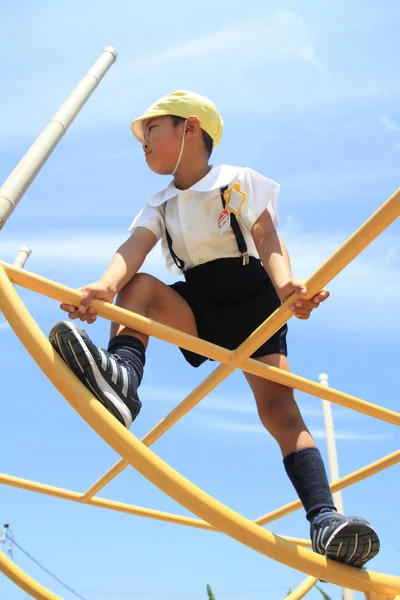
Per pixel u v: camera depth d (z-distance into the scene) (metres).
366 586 1.66
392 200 1.40
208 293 2.24
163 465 1.46
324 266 1.57
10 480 2.54
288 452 2.00
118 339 1.87
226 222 2.16
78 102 2.08
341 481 2.41
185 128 2.26
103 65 2.25
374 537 1.64
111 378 1.57
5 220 1.72
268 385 2.14
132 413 1.63
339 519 1.68
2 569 2.56
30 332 1.49
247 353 1.77
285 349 2.25
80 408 1.47
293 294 1.65
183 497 1.46
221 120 2.39
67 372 1.49
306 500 1.86
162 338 1.74
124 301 2.03
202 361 2.28
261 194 2.18
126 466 2.30
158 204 2.27
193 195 2.23
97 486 2.41
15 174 1.80
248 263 2.23
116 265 2.02
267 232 2.12
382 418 2.00
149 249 2.20
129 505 2.61
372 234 1.46
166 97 2.31
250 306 2.23
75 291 1.69
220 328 2.23
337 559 1.67
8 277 1.61
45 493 2.54
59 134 1.97
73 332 1.49
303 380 1.89
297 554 1.58
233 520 1.50
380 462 2.33
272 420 2.09
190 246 2.23
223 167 2.25
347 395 1.96
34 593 2.57
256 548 1.54
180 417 2.04
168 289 2.19
